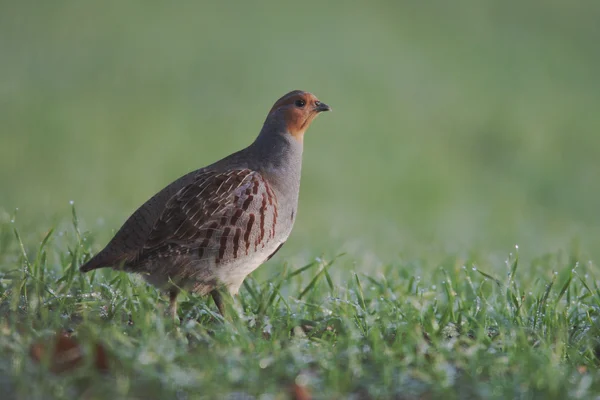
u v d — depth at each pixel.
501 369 5.05
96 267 6.33
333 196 18.31
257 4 31.77
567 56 30.80
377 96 26.08
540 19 33.09
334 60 28.20
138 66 26.48
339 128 23.38
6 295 6.35
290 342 5.59
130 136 21.83
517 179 21.44
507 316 6.35
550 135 24.72
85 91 24.50
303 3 32.38
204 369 4.74
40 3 29.58
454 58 29.94
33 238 8.80
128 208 14.74
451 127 24.72
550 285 6.54
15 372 4.54
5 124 21.59
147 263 6.29
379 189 19.38
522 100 27.05
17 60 25.83
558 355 5.43
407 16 32.25
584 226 16.81
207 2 31.52
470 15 32.88
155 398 4.45
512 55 30.25
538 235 13.72
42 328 5.55
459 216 16.92
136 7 30.31
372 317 6.08
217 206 6.24
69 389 4.51
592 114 26.48
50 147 20.50
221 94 25.33
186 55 27.44
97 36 28.06
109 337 5.14
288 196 6.82
